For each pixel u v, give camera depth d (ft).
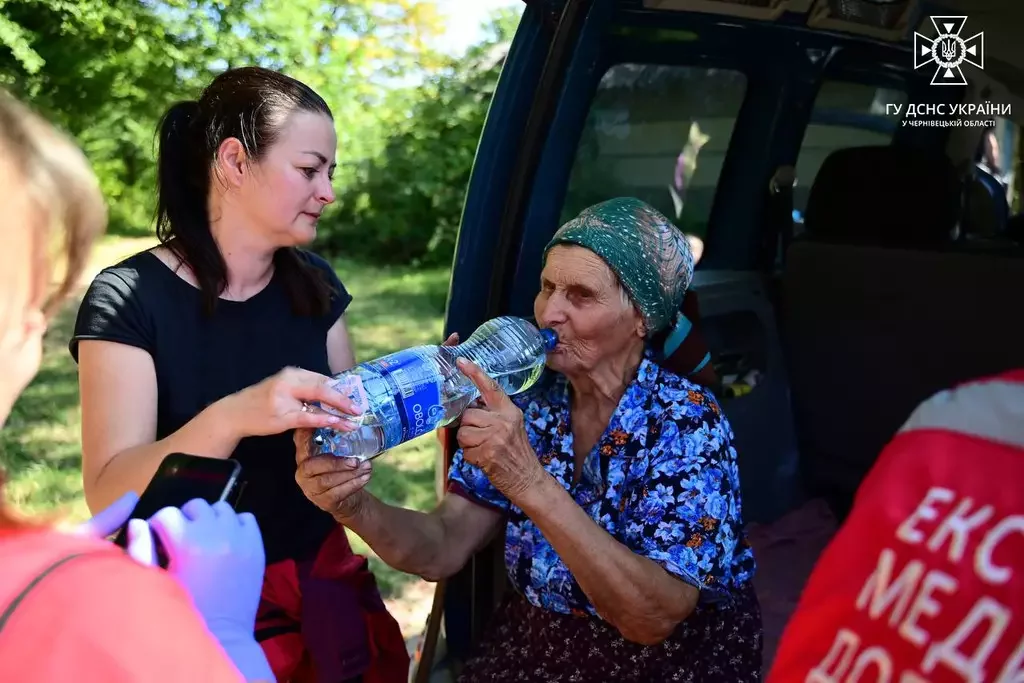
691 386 5.98
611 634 5.81
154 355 5.44
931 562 2.49
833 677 2.61
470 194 6.98
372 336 24.88
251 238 5.59
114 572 2.62
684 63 8.54
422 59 37.17
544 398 6.33
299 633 5.68
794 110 9.29
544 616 6.03
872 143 9.25
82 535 2.83
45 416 18.02
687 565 5.37
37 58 31.12
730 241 9.85
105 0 32.53
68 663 2.41
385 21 36.76
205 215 5.61
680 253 5.85
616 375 6.03
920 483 2.64
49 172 2.78
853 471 9.20
